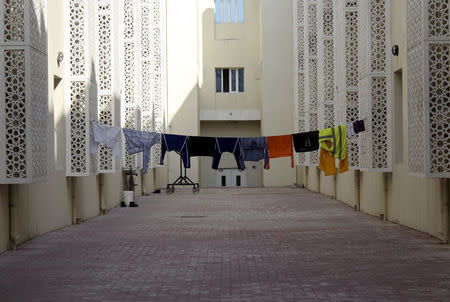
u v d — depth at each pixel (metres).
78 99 15.48
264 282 8.48
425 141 10.70
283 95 35.91
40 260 10.34
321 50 24.86
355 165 18.19
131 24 23.86
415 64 11.22
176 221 16.84
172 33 35.72
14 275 9.05
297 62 30.61
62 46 15.23
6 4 10.54
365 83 16.03
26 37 10.42
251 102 37.88
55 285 8.35
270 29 36.09
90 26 15.91
